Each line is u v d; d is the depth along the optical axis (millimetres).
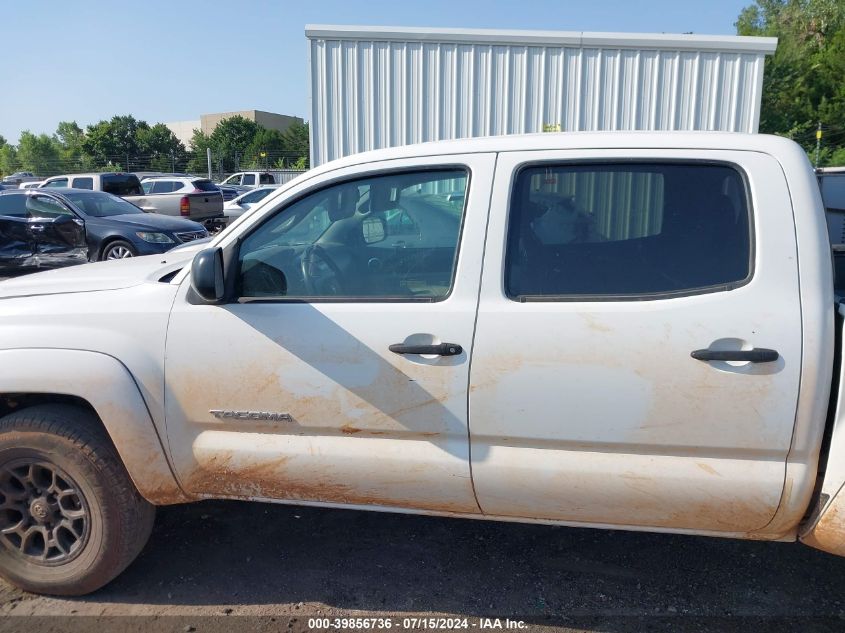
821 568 3160
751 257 2320
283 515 3672
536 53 9070
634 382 2354
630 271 2439
